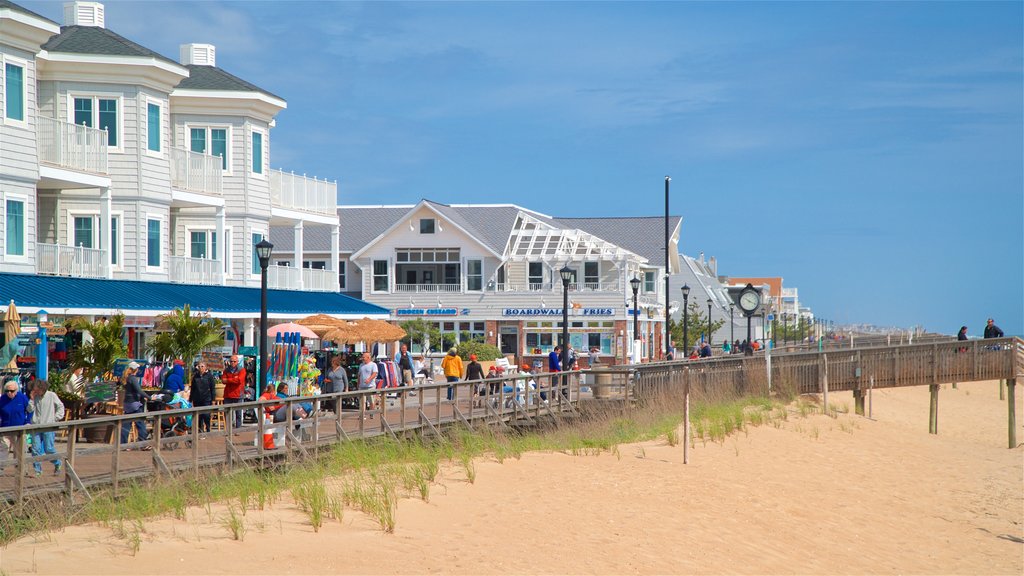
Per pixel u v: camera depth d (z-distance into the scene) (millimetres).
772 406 31438
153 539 11703
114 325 22750
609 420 26297
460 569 11555
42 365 21047
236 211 38250
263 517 13359
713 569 13359
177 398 20859
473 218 69062
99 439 17578
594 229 77812
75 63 30828
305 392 25234
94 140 30234
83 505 13031
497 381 24891
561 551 13086
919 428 35844
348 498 14586
